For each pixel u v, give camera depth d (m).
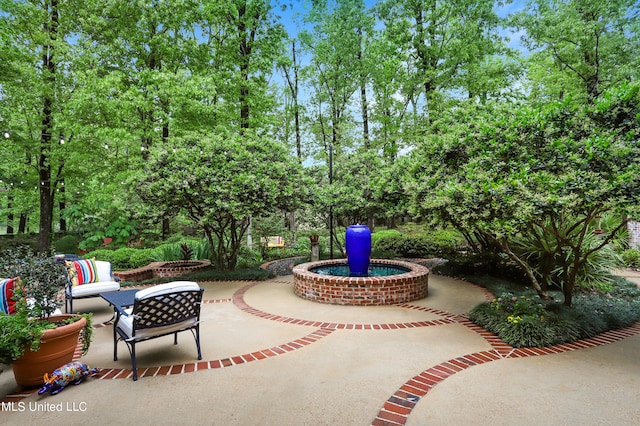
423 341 4.02
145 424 2.39
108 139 10.09
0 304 3.58
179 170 7.14
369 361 3.44
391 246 11.80
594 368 3.24
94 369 3.19
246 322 4.86
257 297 6.49
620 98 4.05
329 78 17.52
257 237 13.66
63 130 11.16
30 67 10.34
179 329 3.45
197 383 3.00
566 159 4.01
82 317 3.38
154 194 7.07
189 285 3.47
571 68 13.20
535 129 4.51
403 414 2.48
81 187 13.83
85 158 11.80
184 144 8.02
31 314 3.14
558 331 3.97
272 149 8.73
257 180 7.17
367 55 16.70
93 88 9.70
